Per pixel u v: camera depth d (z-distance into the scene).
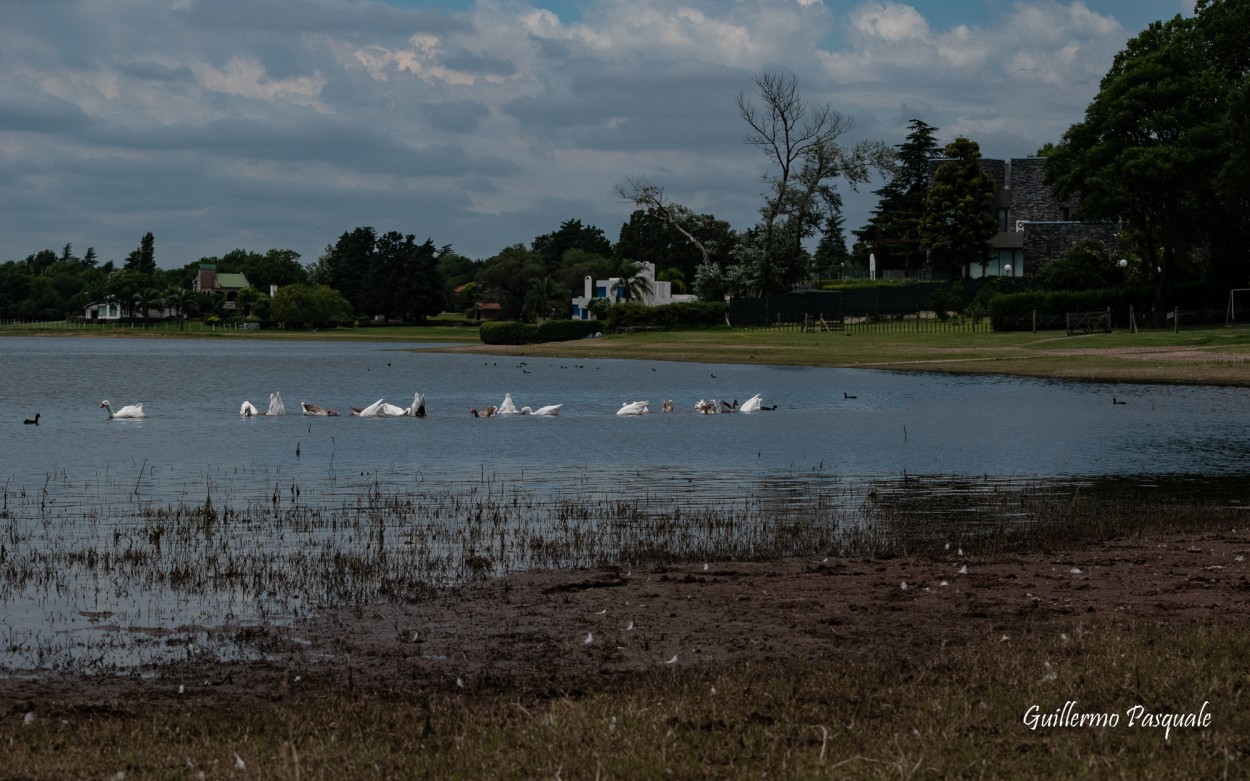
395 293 191.75
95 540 19.34
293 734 9.90
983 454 30.62
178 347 134.50
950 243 105.50
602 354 89.81
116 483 26.34
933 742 9.40
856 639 12.96
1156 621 13.27
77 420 42.66
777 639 13.04
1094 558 17.17
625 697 10.78
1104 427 36.72
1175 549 17.81
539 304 171.50
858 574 16.34
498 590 15.60
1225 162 71.44
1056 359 63.38
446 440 35.34
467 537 19.53
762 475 27.14
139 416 43.41
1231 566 16.45
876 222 135.12
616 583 15.88
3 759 9.31
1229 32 80.31
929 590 15.23
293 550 18.44
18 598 15.30
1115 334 73.69
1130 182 75.19
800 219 107.06
